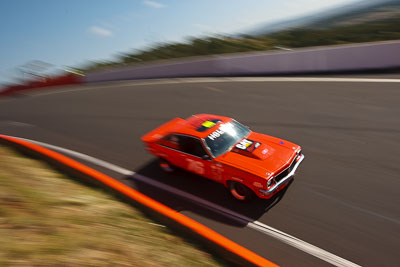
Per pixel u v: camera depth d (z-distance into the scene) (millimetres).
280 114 9930
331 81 12648
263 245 4863
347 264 4418
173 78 17109
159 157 6969
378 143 7562
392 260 4402
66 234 4230
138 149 8344
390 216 5207
